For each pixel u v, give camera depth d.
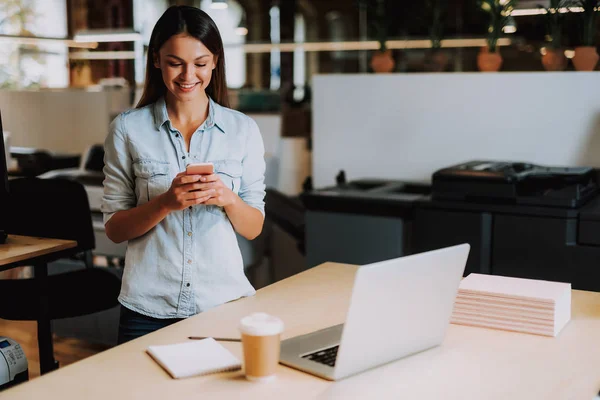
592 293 1.97
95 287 2.97
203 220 1.90
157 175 1.91
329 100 3.74
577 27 3.33
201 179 1.73
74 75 6.26
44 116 5.61
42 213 3.13
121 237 1.90
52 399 1.28
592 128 3.16
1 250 2.51
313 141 3.81
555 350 1.53
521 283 1.76
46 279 2.71
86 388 1.32
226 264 1.93
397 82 3.55
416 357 1.49
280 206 4.07
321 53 8.19
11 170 5.07
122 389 1.31
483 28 6.06
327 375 1.36
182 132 1.94
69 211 3.12
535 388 1.33
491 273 2.90
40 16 6.02
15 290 2.93
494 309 1.66
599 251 2.69
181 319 1.91
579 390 1.33
